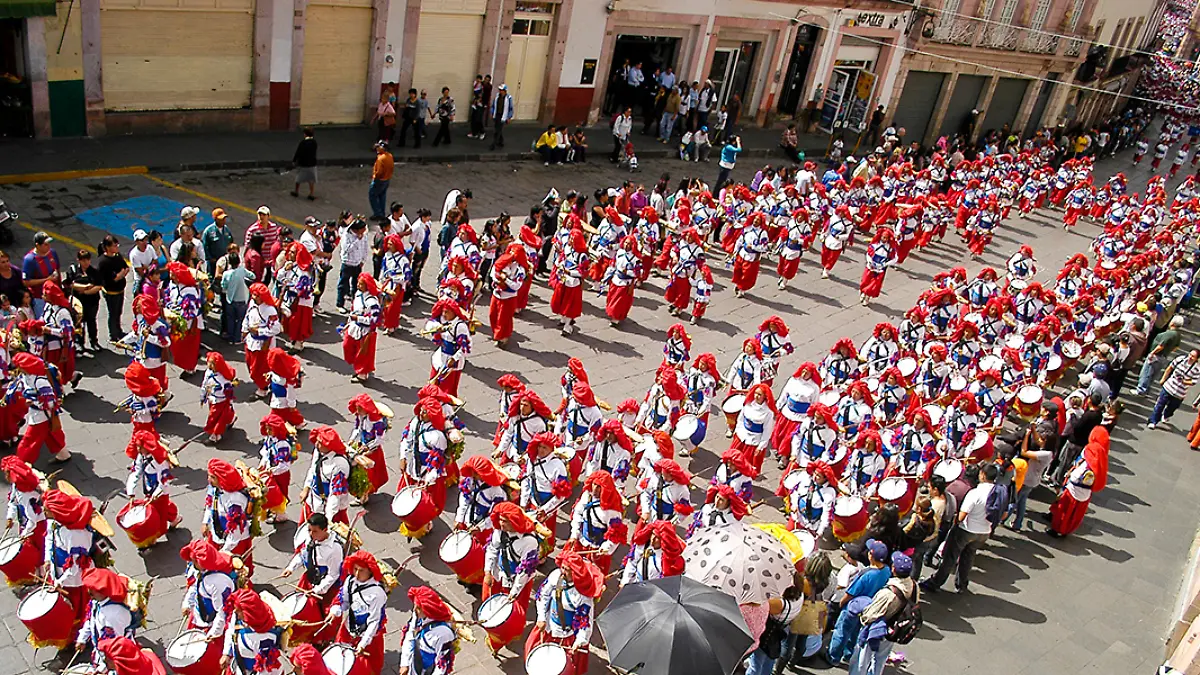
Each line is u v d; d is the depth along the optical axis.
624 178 27.02
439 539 10.53
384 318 14.90
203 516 9.57
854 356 13.92
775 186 23.50
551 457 10.00
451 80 27.36
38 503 8.68
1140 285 21.77
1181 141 54.19
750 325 18.12
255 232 14.50
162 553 9.67
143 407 10.84
